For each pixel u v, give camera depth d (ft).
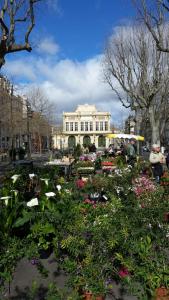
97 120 449.89
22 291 17.26
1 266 15.14
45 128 249.55
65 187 33.04
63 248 18.60
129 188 30.50
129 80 102.99
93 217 19.58
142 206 21.77
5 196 23.52
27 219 21.66
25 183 33.81
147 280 15.14
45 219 21.39
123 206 21.34
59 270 19.54
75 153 98.48
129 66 102.01
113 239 15.79
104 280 15.21
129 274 15.76
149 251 16.26
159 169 48.03
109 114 449.48
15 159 123.95
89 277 15.03
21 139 243.60
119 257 15.62
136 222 18.31
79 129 450.71
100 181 34.01
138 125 117.91
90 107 458.09
